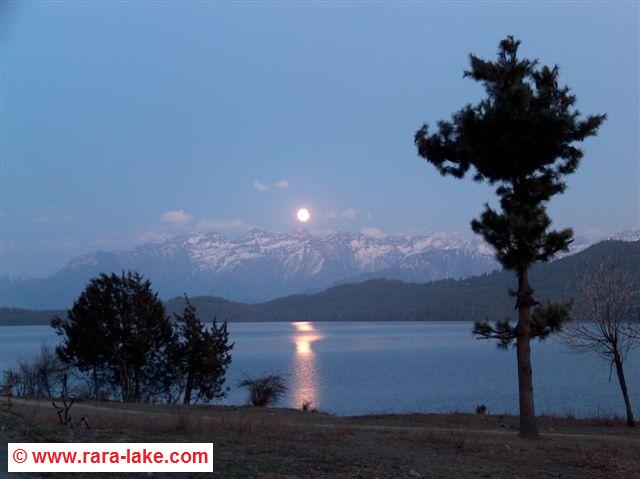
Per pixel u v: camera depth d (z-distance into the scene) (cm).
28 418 1673
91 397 4175
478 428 2334
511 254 1894
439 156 2028
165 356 4338
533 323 1953
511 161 1939
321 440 1631
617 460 1503
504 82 1925
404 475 1282
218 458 1323
